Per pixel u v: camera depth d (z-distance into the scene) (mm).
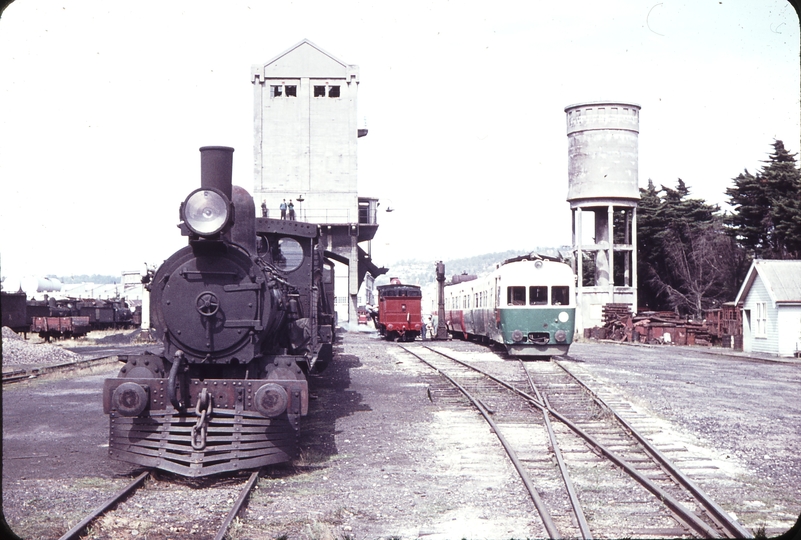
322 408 15219
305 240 13336
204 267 9547
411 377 20969
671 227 58375
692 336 42438
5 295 33469
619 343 43094
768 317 34750
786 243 51281
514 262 25953
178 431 9234
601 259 50031
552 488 8805
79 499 8375
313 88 57344
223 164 9734
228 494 8562
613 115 49125
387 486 8953
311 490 8773
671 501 7918
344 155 57375
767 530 7211
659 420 14008
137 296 88812
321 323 16656
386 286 41469
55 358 27328
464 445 11398
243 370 9797
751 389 19875
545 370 22656
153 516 7648
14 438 12172
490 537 7047
